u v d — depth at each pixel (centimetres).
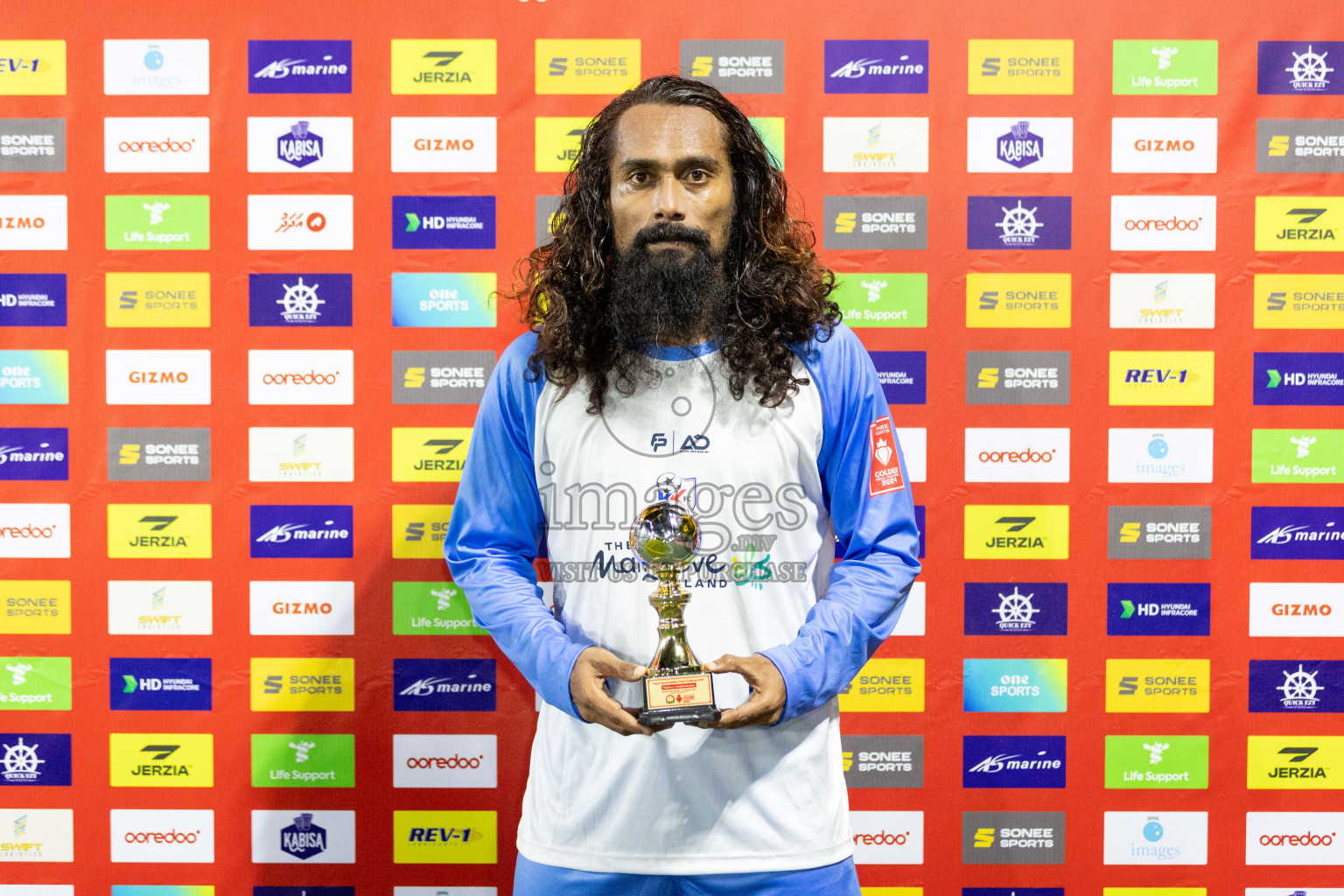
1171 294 166
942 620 168
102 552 168
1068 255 166
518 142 165
